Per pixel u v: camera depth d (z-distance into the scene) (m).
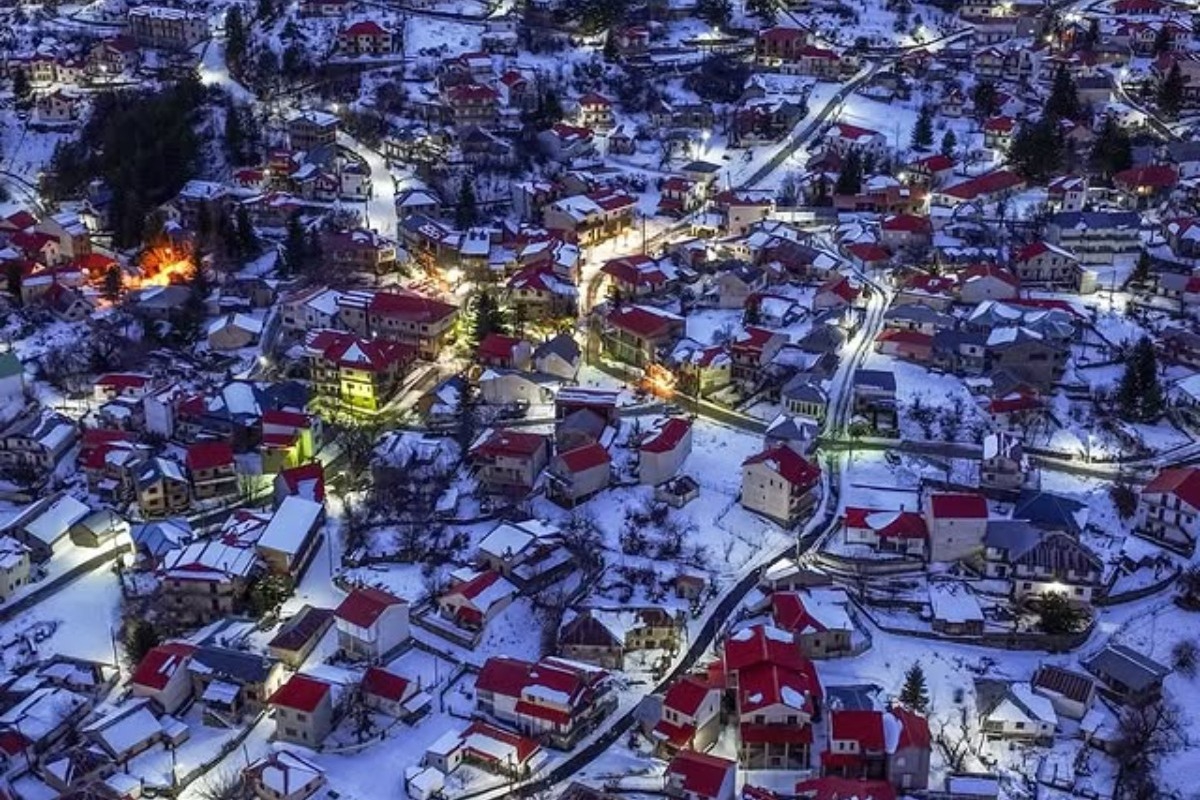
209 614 134.50
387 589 137.38
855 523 141.38
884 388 164.25
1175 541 143.25
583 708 119.31
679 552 142.25
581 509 148.88
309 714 116.75
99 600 137.88
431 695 124.44
